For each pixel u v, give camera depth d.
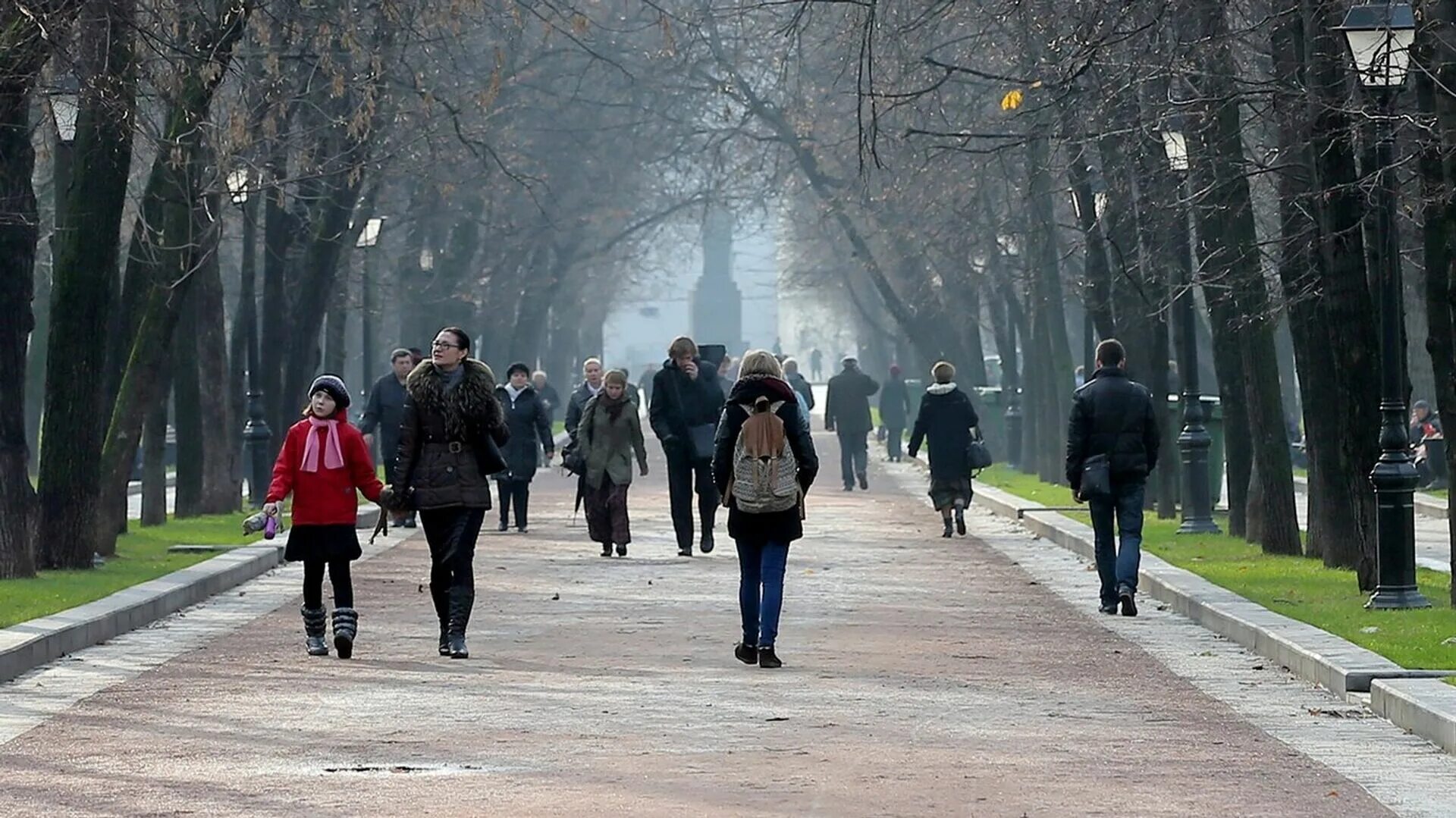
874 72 98.56
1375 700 44.41
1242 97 74.12
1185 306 99.50
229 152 80.25
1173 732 41.59
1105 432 65.56
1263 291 83.31
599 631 61.25
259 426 117.62
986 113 120.50
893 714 44.00
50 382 78.12
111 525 85.06
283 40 82.44
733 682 49.50
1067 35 75.38
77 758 38.56
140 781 35.97
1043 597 71.88
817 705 45.38
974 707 45.06
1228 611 60.03
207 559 83.06
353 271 165.62
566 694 47.31
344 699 46.62
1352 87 65.56
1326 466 76.69
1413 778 36.19
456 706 45.44
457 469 55.41
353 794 34.56
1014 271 150.62
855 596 72.50
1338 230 66.88
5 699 46.97
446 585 56.28
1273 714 44.12
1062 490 135.75
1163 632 60.91
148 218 88.44
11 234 73.69
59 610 60.97
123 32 69.56
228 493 118.44
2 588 68.19
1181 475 114.25
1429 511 121.19
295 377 125.88
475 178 148.12
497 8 95.00
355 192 120.25
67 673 51.72
